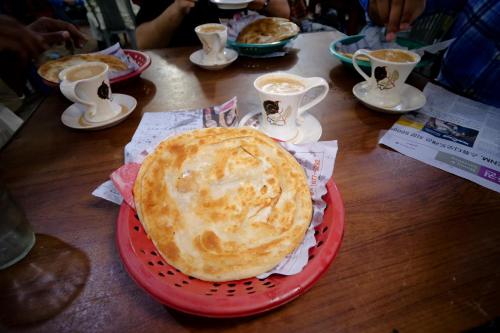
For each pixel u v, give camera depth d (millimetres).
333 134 787
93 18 1885
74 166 682
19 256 476
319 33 1449
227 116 788
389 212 567
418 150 723
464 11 1174
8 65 1215
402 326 392
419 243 506
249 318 404
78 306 417
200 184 525
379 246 502
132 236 451
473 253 488
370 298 425
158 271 415
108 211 570
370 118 849
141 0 1723
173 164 548
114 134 790
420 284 443
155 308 415
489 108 875
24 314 407
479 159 693
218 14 1713
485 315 403
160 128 767
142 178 524
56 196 602
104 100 800
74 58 1028
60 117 864
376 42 1165
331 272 461
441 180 640
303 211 487
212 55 1108
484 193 606
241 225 474
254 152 569
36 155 717
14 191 610
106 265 472
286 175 538
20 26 1054
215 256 432
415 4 1051
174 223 475
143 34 1596
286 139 740
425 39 1309
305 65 1171
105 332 388
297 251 444
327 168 565
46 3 2244
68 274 458
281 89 713
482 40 1021
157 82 1051
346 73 1106
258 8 1672
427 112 861
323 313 408
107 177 649
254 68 1148
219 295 377
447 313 406
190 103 924
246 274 414
